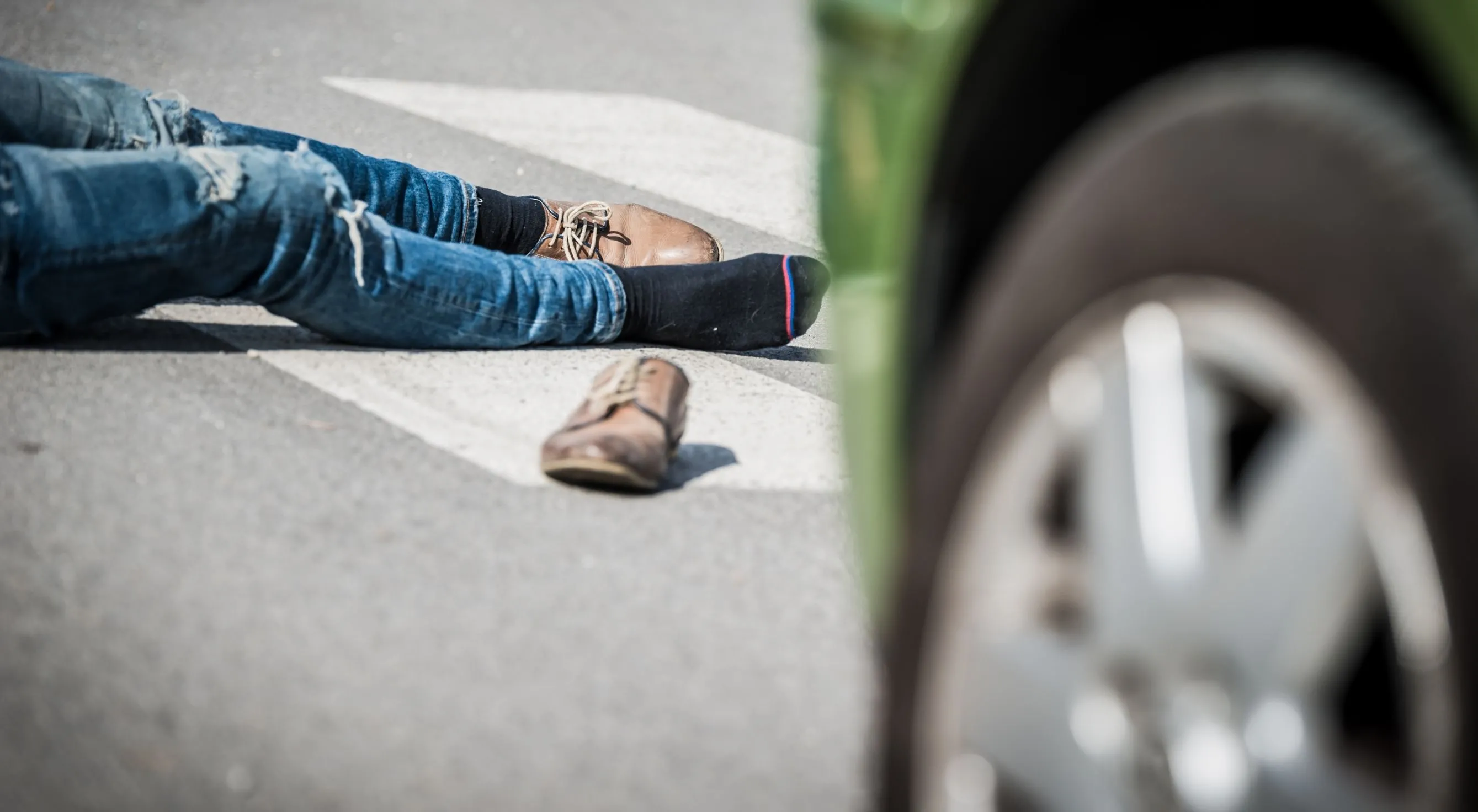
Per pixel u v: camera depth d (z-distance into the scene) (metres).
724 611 2.92
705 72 8.10
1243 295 1.62
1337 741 1.59
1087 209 1.79
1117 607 1.74
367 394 3.75
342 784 2.33
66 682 2.54
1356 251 1.52
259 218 3.62
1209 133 1.68
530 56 8.00
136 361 3.83
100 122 3.84
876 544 2.11
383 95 6.98
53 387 3.63
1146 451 1.71
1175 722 1.67
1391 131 1.53
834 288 2.15
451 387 3.84
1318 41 1.67
